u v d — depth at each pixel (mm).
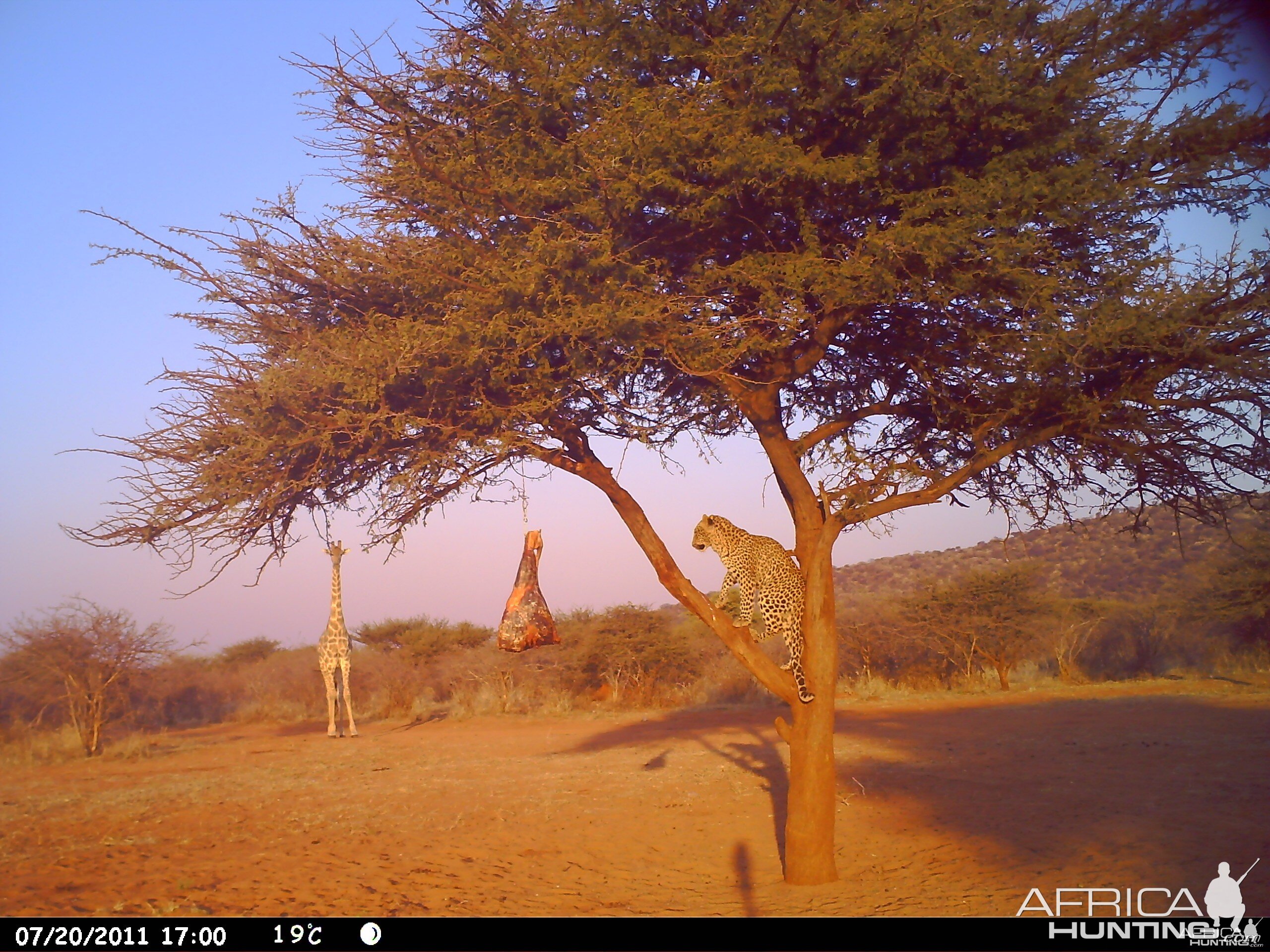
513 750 18859
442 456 7297
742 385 8375
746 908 7656
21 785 15367
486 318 7082
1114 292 7312
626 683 28953
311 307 8203
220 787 14086
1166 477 8453
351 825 10805
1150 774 12797
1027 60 7473
